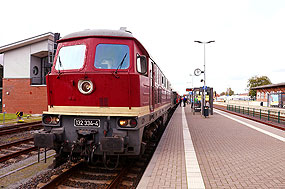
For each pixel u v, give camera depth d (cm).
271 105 3086
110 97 483
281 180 440
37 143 464
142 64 530
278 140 859
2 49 2342
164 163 553
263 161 571
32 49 2384
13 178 485
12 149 765
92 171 518
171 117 1888
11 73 2400
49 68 2567
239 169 508
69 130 488
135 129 458
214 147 733
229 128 1202
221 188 400
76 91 493
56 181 443
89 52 509
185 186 408
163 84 1033
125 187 447
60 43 551
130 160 601
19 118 1484
